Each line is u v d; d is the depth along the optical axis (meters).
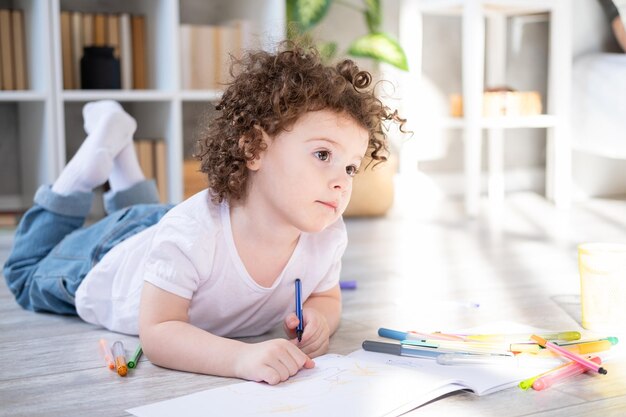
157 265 1.15
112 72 2.68
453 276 1.87
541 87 3.41
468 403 0.99
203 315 1.21
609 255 1.33
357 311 1.53
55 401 1.03
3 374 1.15
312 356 1.15
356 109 1.08
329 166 1.07
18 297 1.58
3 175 2.92
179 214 1.17
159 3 2.75
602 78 2.88
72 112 2.99
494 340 1.21
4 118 2.90
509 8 2.92
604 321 1.35
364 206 2.87
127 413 0.97
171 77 2.70
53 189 1.60
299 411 0.92
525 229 2.57
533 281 1.80
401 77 3.16
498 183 3.32
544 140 3.45
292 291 1.24
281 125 1.06
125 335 1.35
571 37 3.01
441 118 3.04
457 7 2.90
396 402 0.95
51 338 1.35
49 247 1.58
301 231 1.16
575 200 3.23
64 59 2.69
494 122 2.88
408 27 3.04
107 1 2.96
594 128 2.93
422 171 3.32
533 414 0.96
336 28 3.21
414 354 1.14
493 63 3.25
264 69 1.11
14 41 2.67
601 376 1.09
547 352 1.13
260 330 1.32
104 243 1.43
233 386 1.02
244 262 1.17
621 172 3.36
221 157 1.13
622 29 3.00
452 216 2.87
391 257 2.13
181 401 0.97
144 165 2.75
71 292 1.44
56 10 2.53
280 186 1.08
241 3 2.97
